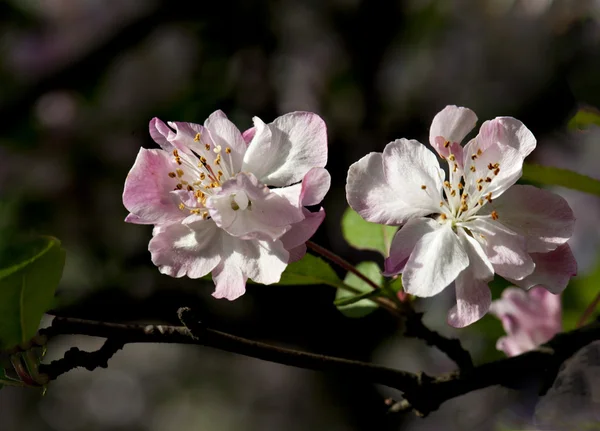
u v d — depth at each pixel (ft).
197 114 3.15
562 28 2.79
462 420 2.63
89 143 3.20
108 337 1.67
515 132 1.67
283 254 1.65
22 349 1.65
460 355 1.76
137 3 3.23
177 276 1.67
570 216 1.67
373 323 2.52
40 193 3.10
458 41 3.09
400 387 1.71
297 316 2.50
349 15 3.22
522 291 1.87
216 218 1.65
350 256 2.60
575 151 2.77
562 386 1.79
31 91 3.20
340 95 3.15
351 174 1.68
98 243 2.98
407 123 3.04
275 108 3.16
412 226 1.67
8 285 1.63
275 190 1.66
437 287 1.65
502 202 1.68
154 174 1.68
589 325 1.76
